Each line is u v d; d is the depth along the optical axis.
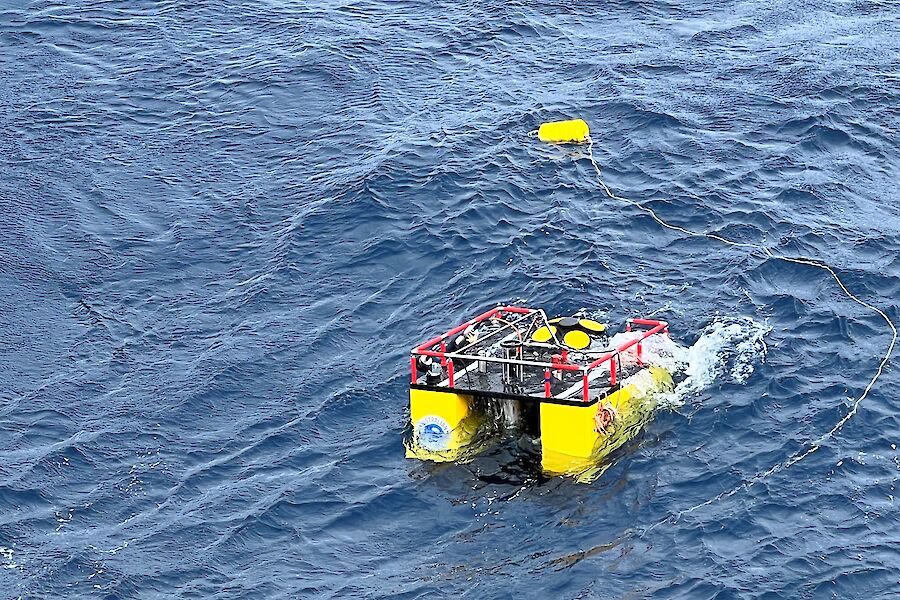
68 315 44.28
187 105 58.03
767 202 48.88
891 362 38.78
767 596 30.52
